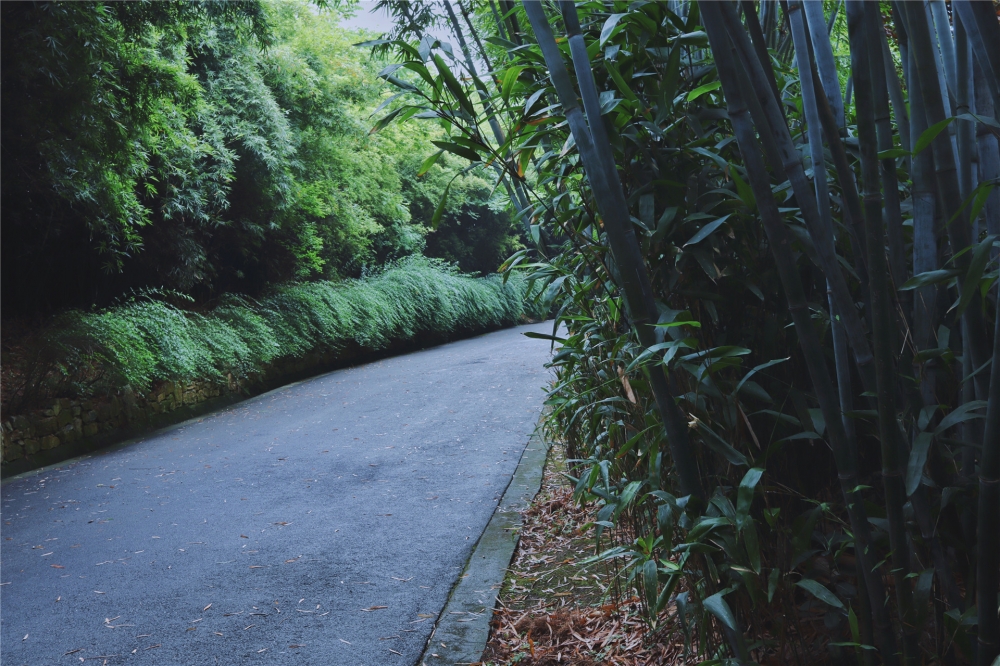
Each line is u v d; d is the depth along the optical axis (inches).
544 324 856.9
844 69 126.0
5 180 269.0
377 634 99.3
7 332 306.3
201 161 395.5
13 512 184.4
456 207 768.3
